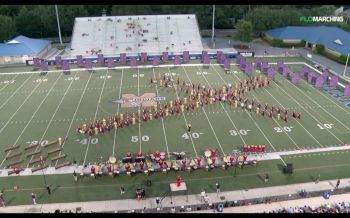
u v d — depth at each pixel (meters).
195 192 29.36
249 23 77.31
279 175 31.36
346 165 32.69
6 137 38.34
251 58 67.62
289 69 58.81
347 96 47.91
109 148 35.94
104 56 66.69
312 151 34.88
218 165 32.78
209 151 33.09
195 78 55.94
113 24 78.44
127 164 31.77
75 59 64.50
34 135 38.69
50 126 40.66
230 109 44.22
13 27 81.94
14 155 34.91
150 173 31.86
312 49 73.00
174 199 28.48
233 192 29.27
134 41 73.75
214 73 58.41
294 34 77.19
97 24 78.12
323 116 42.19
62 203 28.27
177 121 41.34
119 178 31.28
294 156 34.09
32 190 29.86
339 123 40.44
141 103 46.47
